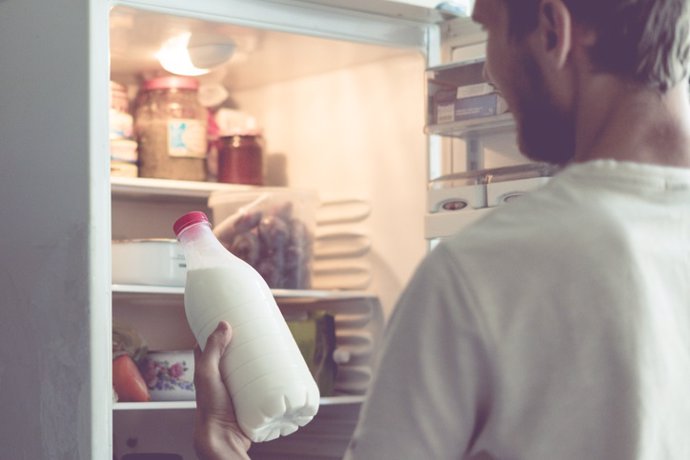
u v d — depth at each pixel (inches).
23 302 91.7
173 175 107.2
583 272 38.5
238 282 56.8
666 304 39.5
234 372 53.8
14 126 93.7
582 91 41.9
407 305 39.7
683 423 39.2
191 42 99.9
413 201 105.2
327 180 113.1
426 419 38.8
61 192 88.4
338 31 97.7
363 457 39.6
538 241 39.1
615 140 41.3
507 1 43.1
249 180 111.3
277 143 117.9
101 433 84.7
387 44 100.0
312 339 103.6
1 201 94.7
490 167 97.7
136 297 105.3
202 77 113.3
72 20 87.9
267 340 54.9
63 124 88.5
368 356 107.8
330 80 112.6
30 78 92.0
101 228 86.0
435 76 94.9
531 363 38.5
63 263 87.7
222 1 92.0
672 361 39.0
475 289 38.7
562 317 38.4
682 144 41.5
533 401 38.6
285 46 102.0
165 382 99.8
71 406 86.3
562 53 41.5
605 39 41.0
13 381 92.7
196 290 57.1
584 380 38.2
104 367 85.1
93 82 86.4
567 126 43.0
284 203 104.3
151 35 97.0
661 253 39.8
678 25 41.0
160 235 115.9
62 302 87.7
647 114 41.2
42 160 90.5
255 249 102.9
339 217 111.7
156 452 112.9
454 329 38.7
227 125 113.2
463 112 92.5
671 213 40.2
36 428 89.8
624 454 37.7
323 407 110.3
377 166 108.5
